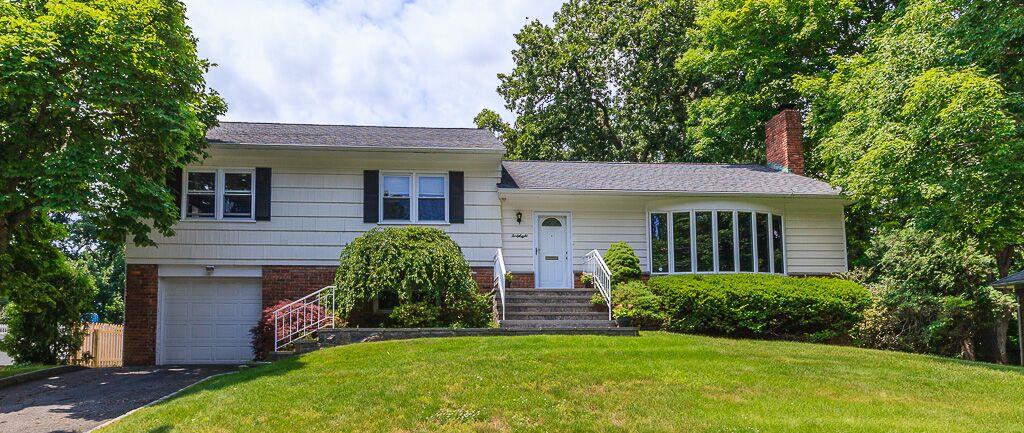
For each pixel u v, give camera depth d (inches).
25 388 486.6
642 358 456.1
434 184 689.0
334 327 551.8
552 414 341.4
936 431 315.9
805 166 996.6
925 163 527.5
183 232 651.5
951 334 692.1
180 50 533.0
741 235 729.0
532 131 1300.4
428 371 404.8
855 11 927.7
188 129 518.3
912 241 710.5
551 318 620.7
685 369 429.1
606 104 1350.9
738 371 426.6
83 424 359.3
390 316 575.5
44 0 479.5
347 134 719.1
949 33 561.9
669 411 347.9
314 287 657.0
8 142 487.8
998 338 717.9
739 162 1127.0
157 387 480.1
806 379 412.8
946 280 679.1
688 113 1155.9
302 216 664.4
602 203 726.5
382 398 357.1
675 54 1237.1
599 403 358.6
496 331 549.6
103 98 472.7
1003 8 549.0
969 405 364.5
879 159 549.0
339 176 673.0
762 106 1016.2
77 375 556.4
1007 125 497.0
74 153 464.8
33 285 586.9
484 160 688.4
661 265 721.6
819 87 858.8
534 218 714.8
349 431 319.3
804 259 753.0
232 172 663.8
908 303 673.6
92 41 471.2
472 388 373.7
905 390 393.1
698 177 789.9
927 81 505.4
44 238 630.5
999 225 566.9
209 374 554.9
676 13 1268.5
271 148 644.1
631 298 621.9
